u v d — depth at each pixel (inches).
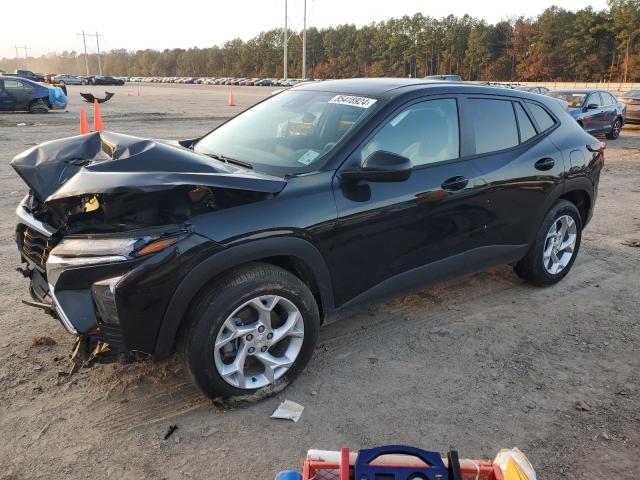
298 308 121.2
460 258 154.4
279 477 80.0
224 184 107.9
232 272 113.7
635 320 167.3
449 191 144.7
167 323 106.5
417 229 140.3
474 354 145.2
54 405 118.2
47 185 120.2
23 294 170.6
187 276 105.4
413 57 4677.7
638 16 3442.4
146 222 105.7
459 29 4478.3
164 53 7244.1
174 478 99.8
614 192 354.0
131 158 112.2
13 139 505.0
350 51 5049.2
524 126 172.4
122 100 1282.0
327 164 126.4
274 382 122.3
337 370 135.7
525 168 165.5
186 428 112.9
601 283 196.2
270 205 115.3
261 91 2185.0
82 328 105.1
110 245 103.2
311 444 109.4
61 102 834.2
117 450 106.1
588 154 189.0
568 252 192.7
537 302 178.7
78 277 104.7
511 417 119.4
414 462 75.3
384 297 140.9
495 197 157.5
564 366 140.6
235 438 110.4
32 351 137.8
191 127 654.5
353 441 110.5
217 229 108.0
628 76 3457.2
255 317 119.3
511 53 4074.8
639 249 235.8
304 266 123.3
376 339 151.6
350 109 140.0
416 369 137.0
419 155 142.0
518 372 137.1
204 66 6422.2
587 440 112.8
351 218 126.3
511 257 171.5
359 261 131.3
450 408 122.0
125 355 109.4
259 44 5654.5
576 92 638.5
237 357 116.4
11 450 105.1
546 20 3843.5
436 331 157.0
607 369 139.6
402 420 117.4
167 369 132.6
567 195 192.7
